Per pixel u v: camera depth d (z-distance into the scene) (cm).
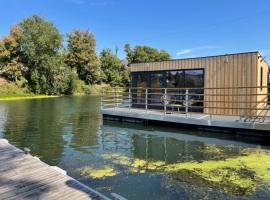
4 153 546
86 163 612
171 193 442
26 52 3466
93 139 880
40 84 3578
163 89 1198
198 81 1118
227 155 665
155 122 1109
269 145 762
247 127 831
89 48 4478
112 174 534
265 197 422
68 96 3544
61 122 1252
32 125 1166
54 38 3675
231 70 1023
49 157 665
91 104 2267
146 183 485
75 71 4241
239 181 487
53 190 365
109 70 4794
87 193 355
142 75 1308
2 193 355
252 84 974
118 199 357
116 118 1240
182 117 981
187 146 768
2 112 1647
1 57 3434
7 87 3275
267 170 544
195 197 426
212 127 930
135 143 818
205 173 533
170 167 577
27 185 381
